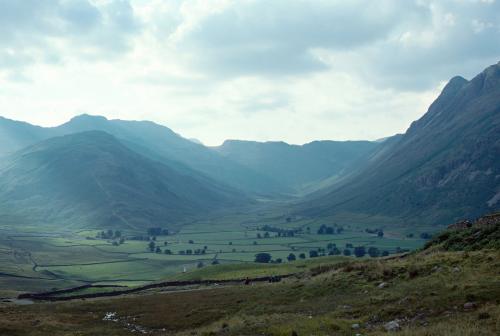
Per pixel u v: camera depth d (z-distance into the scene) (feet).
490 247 163.22
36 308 222.07
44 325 176.55
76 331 168.76
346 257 365.81
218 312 178.91
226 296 208.64
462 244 180.75
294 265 353.10
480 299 108.47
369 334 95.40
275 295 183.83
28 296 370.32
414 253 208.95
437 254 170.60
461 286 119.85
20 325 175.42
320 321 116.16
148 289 346.74
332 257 368.68
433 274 143.43
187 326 168.76
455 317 99.96
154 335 158.20
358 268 183.62
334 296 157.58
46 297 357.41
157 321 181.27
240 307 179.52
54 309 217.56
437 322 99.40
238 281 310.45
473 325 89.25
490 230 177.88
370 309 123.85
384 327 102.94
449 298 113.50
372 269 175.01
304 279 210.59
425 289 127.54
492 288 112.98
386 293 136.77
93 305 224.53
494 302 104.42
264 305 170.71
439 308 109.29
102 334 162.91
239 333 121.08
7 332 164.55
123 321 187.52
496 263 135.54
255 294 196.24
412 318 107.86
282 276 296.51
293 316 133.80
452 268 144.05
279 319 131.64
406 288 135.74
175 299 222.48
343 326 109.19
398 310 114.21
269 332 114.52
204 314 179.83
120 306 217.97
